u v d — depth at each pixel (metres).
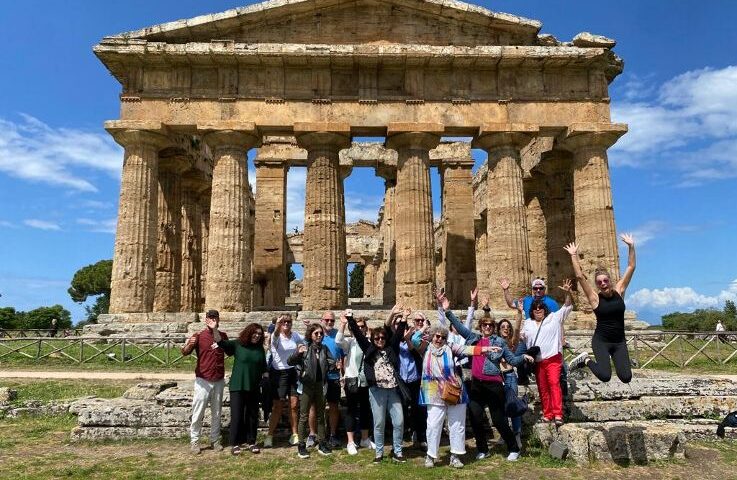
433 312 25.92
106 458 10.51
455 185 38.94
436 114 28.06
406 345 10.96
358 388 11.20
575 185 28.77
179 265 32.84
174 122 27.38
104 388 16.25
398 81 28.47
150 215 27.25
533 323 10.77
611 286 9.55
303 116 27.78
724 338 22.92
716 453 10.44
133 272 26.34
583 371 13.56
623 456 9.88
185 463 10.13
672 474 9.29
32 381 17.47
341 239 27.98
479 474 9.28
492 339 10.59
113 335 24.22
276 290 35.94
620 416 11.65
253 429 11.20
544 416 10.79
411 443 11.59
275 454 10.75
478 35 28.53
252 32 28.19
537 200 36.12
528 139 28.52
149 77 27.73
